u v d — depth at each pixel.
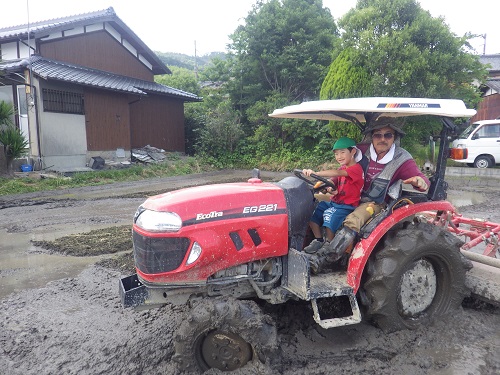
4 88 15.10
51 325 3.85
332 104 3.28
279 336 3.29
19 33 14.70
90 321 3.91
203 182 14.99
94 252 6.21
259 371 2.83
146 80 20.48
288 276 3.14
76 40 16.67
